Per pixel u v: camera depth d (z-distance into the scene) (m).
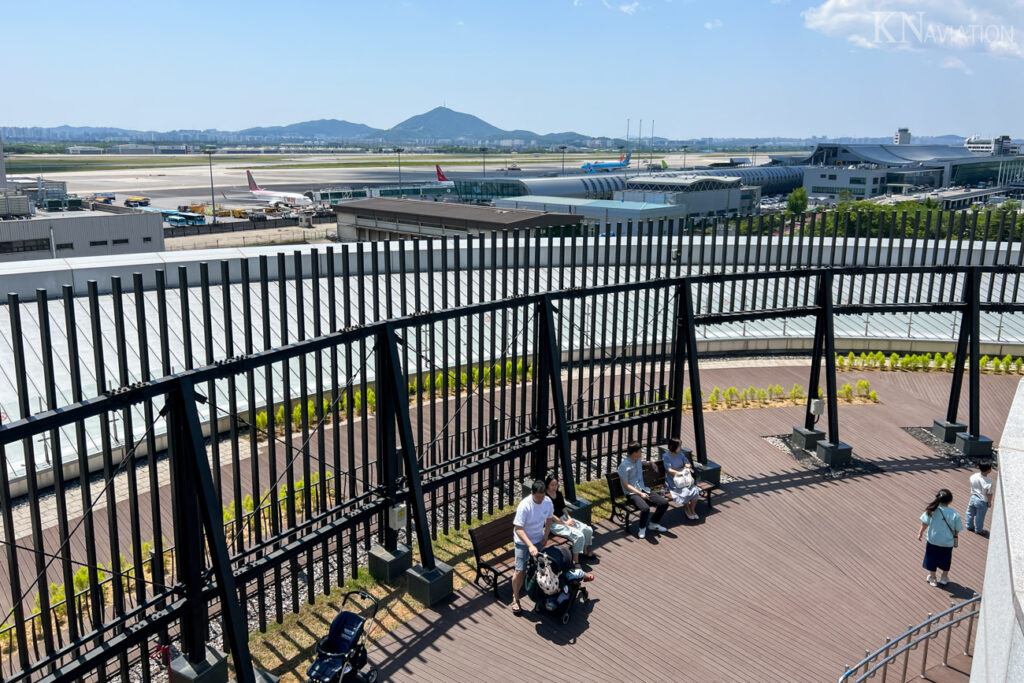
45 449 15.73
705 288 24.86
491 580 11.41
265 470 15.66
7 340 18.75
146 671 8.52
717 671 9.65
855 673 9.65
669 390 15.91
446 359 12.34
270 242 76.62
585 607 10.98
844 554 12.79
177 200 136.50
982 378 23.34
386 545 11.72
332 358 10.68
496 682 9.32
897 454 17.36
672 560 12.41
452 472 12.55
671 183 109.62
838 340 25.78
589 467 14.97
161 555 8.61
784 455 17.16
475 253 23.77
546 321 13.50
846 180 175.88
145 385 8.19
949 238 17.34
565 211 66.38
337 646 9.09
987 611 6.29
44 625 7.57
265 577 11.71
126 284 21.56
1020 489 6.05
